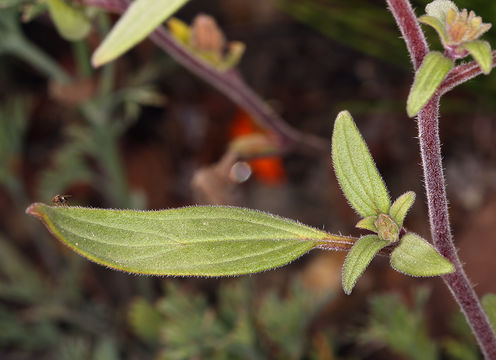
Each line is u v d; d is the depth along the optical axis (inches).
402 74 12.8
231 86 9.1
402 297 10.9
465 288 6.3
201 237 6.0
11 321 11.0
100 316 11.4
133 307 9.9
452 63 5.7
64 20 7.5
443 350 10.4
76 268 11.6
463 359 9.0
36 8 7.7
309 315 9.6
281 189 12.9
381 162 12.4
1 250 11.4
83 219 5.8
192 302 9.6
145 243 5.9
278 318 9.5
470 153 11.9
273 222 6.0
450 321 10.4
